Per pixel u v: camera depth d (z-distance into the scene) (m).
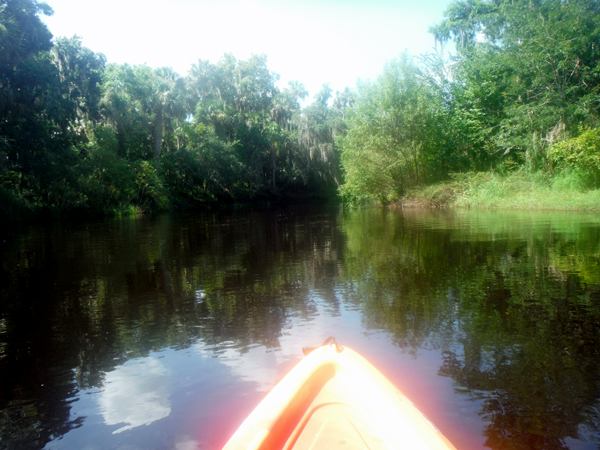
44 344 3.88
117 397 2.82
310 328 3.99
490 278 5.66
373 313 4.38
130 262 8.19
